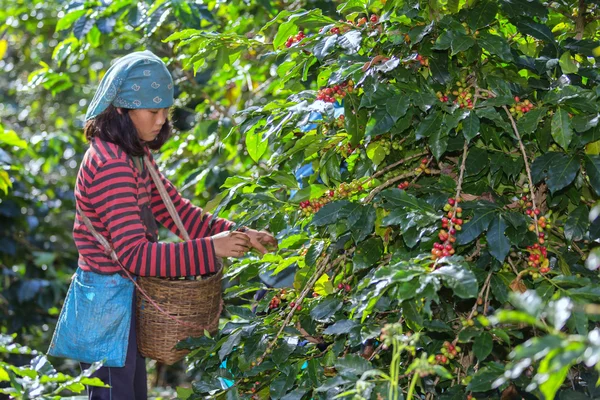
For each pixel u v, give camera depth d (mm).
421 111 2406
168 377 5508
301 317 2523
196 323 2562
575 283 2004
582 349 1376
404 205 2182
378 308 2213
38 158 5418
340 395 1909
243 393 2514
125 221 2467
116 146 2533
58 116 7105
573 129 2320
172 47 4309
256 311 2641
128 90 2520
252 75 4340
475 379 1911
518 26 2486
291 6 4105
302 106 2395
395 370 1988
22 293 4844
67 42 4215
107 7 4012
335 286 2566
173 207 2768
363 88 2334
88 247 2549
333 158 2549
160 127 2637
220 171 3854
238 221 2701
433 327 2072
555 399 2119
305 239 2609
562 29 2885
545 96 2271
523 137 2479
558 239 2592
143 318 2564
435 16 2406
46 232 5473
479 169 2324
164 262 2467
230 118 3908
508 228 2184
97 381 2068
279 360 2320
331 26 2502
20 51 7316
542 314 1639
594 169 2225
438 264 2004
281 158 2568
